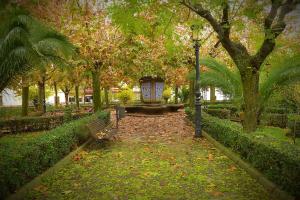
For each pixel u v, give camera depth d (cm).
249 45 1412
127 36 1912
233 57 1003
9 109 2652
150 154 891
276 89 978
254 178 618
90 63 1778
